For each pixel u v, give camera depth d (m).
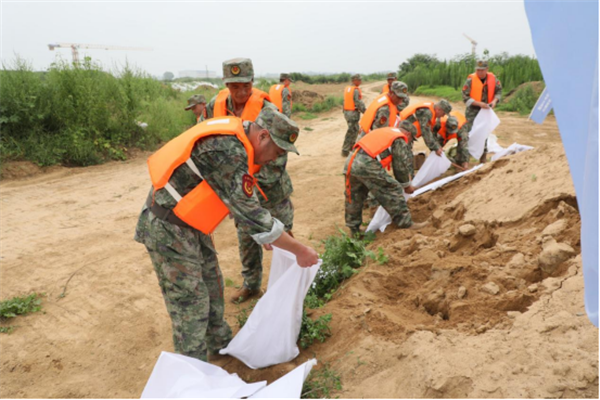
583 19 1.22
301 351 3.09
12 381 3.25
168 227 2.62
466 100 8.09
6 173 9.06
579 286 2.65
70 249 5.55
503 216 4.23
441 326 2.83
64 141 10.33
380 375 2.57
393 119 6.38
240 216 2.52
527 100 17.78
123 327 3.88
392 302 3.42
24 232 6.17
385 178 4.87
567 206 3.57
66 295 4.43
